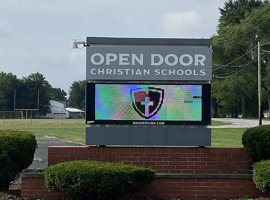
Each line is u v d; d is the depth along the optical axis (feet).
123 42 38.99
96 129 38.52
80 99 573.74
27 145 36.40
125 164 36.76
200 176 36.32
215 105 314.14
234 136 108.37
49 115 415.44
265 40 236.63
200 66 39.04
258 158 37.35
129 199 35.91
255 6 290.97
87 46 38.96
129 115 38.65
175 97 38.75
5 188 38.06
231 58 254.88
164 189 36.29
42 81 408.67
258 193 36.19
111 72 38.83
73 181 32.48
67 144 87.20
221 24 291.99
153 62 38.99
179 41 39.06
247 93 248.93
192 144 38.52
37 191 36.01
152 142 38.55
